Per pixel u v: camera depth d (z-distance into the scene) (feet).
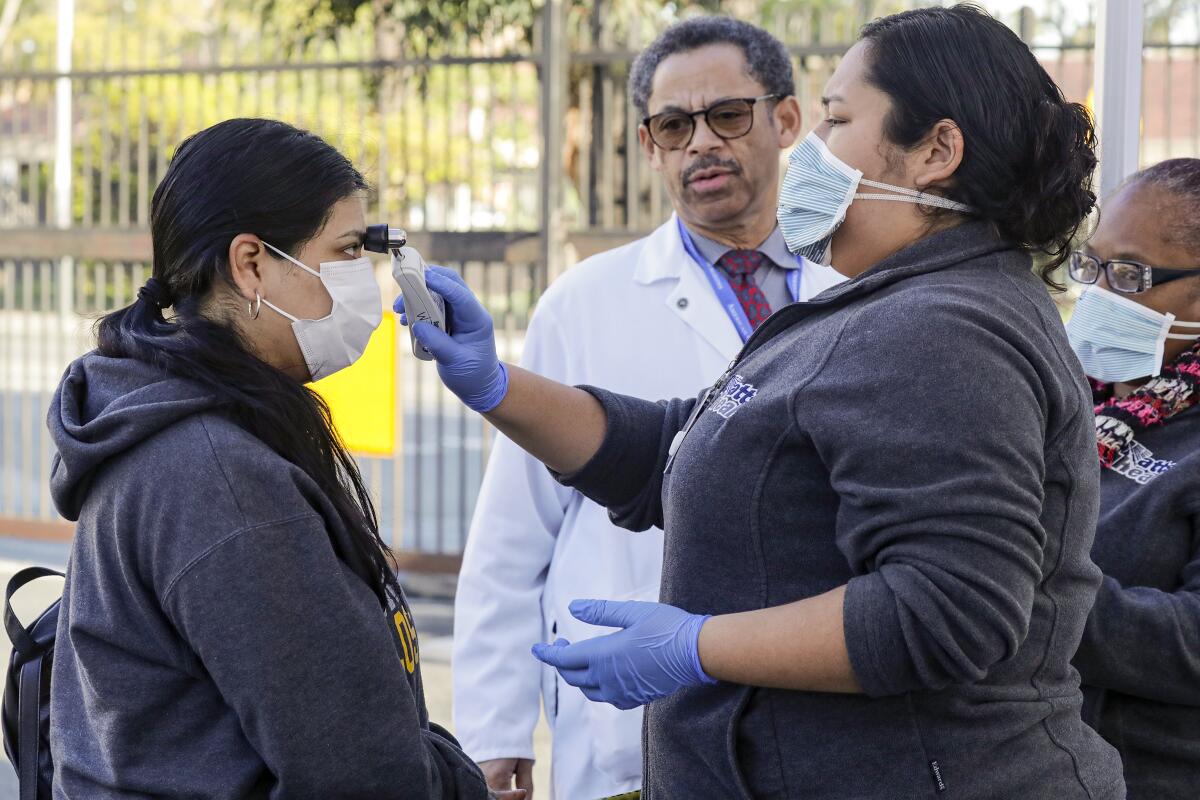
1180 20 21.62
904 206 6.37
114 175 31.32
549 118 22.21
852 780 5.99
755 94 10.04
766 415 6.12
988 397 5.62
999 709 5.99
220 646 5.64
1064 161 6.29
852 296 6.29
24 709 6.52
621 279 10.27
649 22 30.01
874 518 5.66
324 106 27.53
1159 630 7.18
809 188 6.57
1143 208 8.25
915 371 5.69
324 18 31.63
